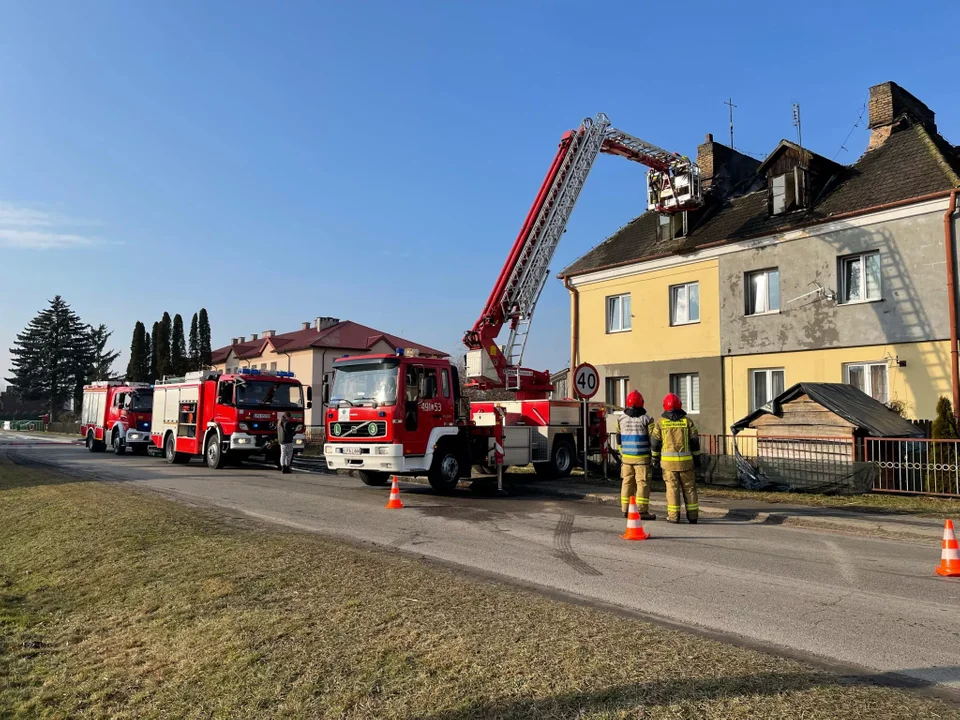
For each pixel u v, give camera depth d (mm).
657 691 3574
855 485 12539
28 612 6215
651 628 4648
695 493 9969
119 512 10141
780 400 14484
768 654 4195
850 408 13773
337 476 17375
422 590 5648
